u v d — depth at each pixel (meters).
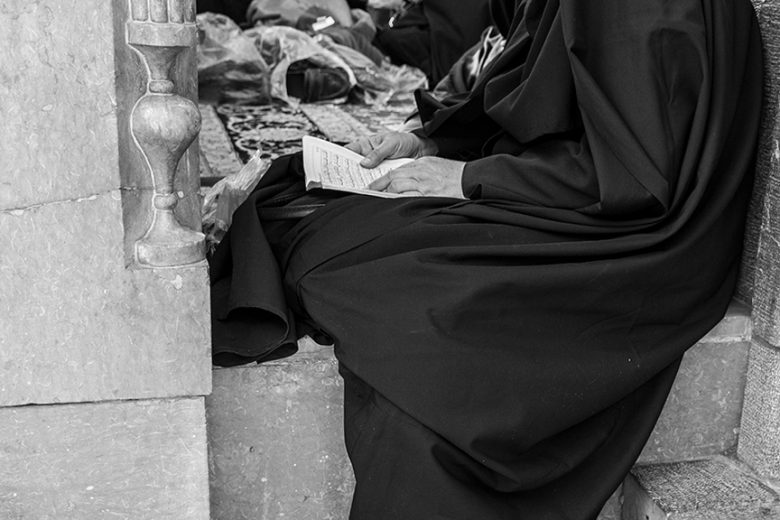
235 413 2.13
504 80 2.36
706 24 2.06
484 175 2.22
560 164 2.15
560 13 2.11
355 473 2.02
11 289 1.83
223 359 2.08
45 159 1.77
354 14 6.41
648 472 2.35
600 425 2.12
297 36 5.71
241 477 2.18
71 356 1.88
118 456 1.97
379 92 5.73
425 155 2.69
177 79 1.88
